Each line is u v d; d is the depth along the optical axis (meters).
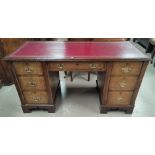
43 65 1.44
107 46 1.75
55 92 1.97
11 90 2.29
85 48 1.68
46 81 1.56
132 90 1.60
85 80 2.60
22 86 1.61
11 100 2.06
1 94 2.19
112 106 1.73
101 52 1.53
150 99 2.02
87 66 1.45
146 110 1.83
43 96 1.69
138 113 1.78
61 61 1.41
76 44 1.85
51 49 1.65
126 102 1.70
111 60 1.36
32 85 1.59
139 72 1.46
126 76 1.50
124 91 1.61
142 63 1.40
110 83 1.55
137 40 4.57
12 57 1.39
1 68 2.26
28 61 1.40
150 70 2.90
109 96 1.66
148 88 2.27
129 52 1.52
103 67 1.46
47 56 1.42
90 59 1.36
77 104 1.97
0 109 1.89
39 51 1.58
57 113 1.81
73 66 1.46
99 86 2.05
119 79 1.52
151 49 3.68
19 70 1.48
